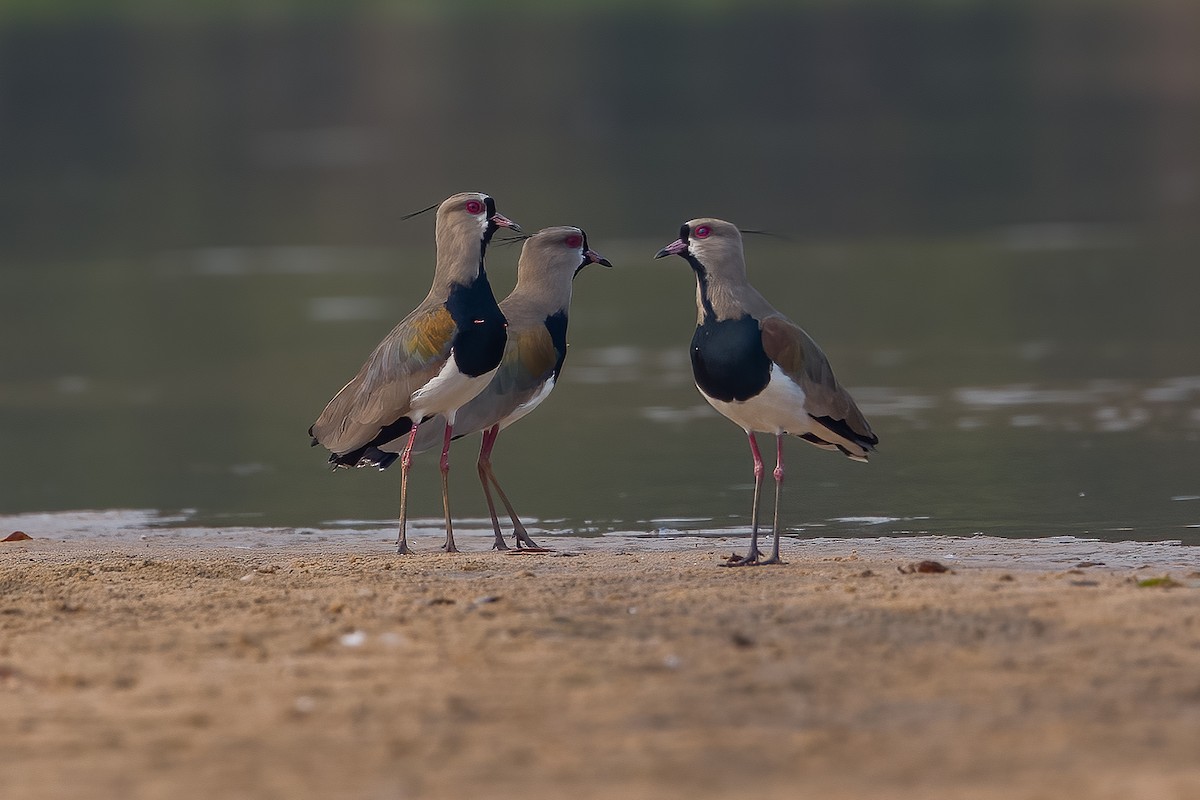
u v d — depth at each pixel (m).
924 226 37.00
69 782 7.27
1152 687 8.22
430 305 13.43
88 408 21.95
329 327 27.30
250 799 7.02
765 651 8.98
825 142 52.38
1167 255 31.80
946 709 7.99
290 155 53.81
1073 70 68.94
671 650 9.05
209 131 60.16
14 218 42.38
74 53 79.44
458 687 8.45
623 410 20.39
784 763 7.32
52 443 19.89
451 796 7.01
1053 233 35.44
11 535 14.92
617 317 27.25
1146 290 28.06
